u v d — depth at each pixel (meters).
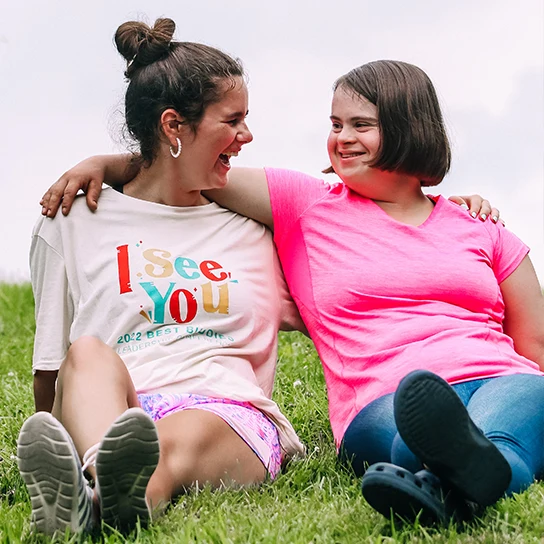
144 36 4.25
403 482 2.98
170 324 4.10
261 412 4.07
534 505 3.25
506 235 4.43
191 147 4.16
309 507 3.40
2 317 8.20
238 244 4.33
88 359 3.55
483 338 4.02
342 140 4.30
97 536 3.16
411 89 4.26
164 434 3.57
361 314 4.14
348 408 4.07
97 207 4.24
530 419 3.56
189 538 3.02
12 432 4.73
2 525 3.23
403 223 4.31
